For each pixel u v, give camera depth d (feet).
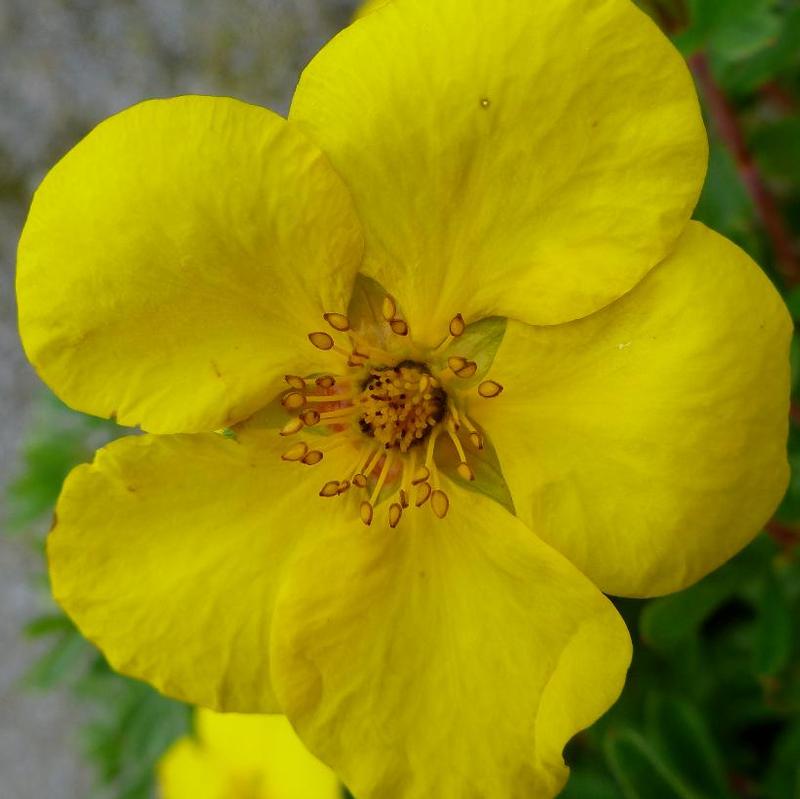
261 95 0.38
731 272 0.17
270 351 0.19
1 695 0.47
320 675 0.19
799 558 0.25
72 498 0.19
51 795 0.48
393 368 0.20
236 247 0.18
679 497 0.18
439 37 0.17
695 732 0.26
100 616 0.19
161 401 0.19
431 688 0.19
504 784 0.19
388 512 0.20
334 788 0.31
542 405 0.19
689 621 0.24
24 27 0.39
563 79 0.17
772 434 0.18
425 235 0.18
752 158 0.27
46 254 0.18
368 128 0.17
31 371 0.43
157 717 0.29
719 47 0.24
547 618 0.19
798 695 0.27
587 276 0.18
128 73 0.38
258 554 0.19
